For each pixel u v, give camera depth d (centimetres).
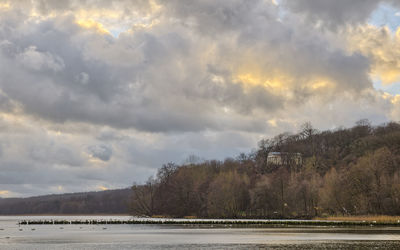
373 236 11600
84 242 10800
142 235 12862
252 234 12681
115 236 12581
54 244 10362
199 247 9469
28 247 9744
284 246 9469
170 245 9906
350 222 17338
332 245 9550
